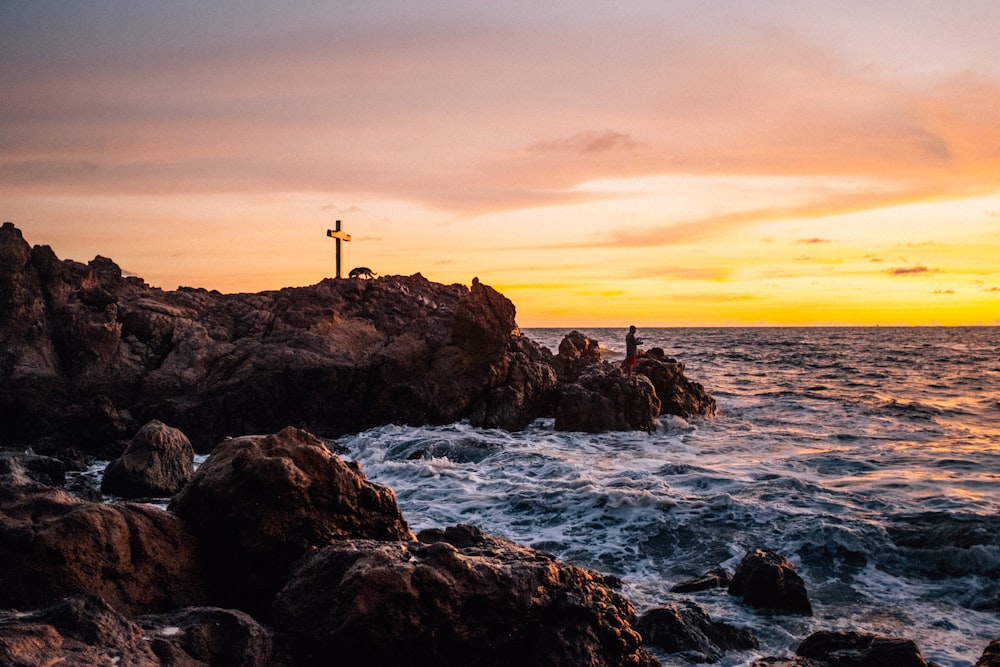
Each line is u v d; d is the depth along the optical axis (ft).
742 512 52.70
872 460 72.23
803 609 37.52
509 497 57.57
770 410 112.47
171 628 20.97
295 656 22.44
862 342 419.33
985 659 24.95
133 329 91.09
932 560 44.55
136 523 25.57
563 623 25.03
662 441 85.46
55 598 22.97
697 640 32.27
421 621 23.15
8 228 89.66
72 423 80.48
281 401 87.20
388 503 29.17
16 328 86.89
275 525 26.71
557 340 487.20
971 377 171.83
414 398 90.17
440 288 122.52
